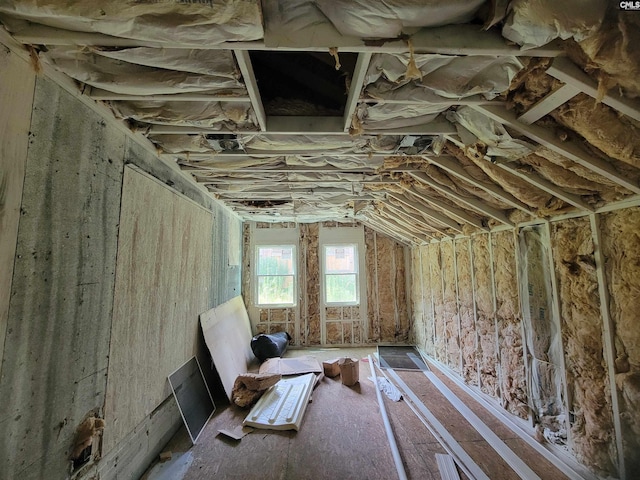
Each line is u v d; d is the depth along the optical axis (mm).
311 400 3756
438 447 2727
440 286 5090
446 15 1194
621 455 2076
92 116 1896
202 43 1307
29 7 1143
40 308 1517
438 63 1427
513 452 2613
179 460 2578
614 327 2156
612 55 1134
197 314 3719
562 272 2578
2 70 1298
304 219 6418
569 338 2527
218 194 4285
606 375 2203
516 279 3162
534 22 1108
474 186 2867
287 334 6332
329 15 1204
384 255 6711
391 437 2857
